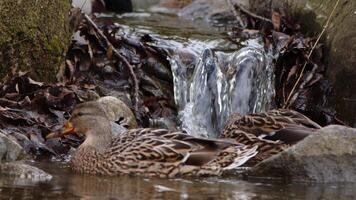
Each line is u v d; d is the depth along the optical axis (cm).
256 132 1519
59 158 1442
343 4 1802
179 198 1205
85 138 1455
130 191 1238
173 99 1723
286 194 1262
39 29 1588
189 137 1397
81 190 1230
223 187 1288
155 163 1368
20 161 1386
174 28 1970
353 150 1373
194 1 2197
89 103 1408
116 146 1384
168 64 1750
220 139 1433
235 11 2036
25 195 1185
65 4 1641
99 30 1739
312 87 1747
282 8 1938
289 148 1366
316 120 1727
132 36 1823
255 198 1228
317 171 1359
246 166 1463
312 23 1853
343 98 1717
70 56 1697
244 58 1750
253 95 1748
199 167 1366
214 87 1734
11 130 1462
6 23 1555
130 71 1694
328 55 1767
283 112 1549
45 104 1530
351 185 1338
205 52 1745
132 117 1595
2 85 1545
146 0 2225
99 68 1697
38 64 1592
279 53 1789
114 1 2122
